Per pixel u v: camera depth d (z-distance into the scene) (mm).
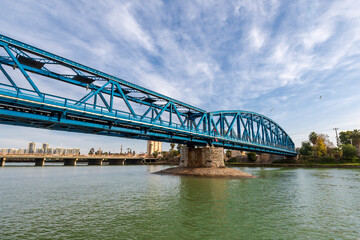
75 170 75562
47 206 19297
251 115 78375
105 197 23469
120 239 11742
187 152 58062
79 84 35094
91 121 31953
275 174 57469
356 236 12328
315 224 14445
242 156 135500
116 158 139875
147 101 48250
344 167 89562
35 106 24688
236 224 14398
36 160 105812
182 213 16984
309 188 30609
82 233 12641
